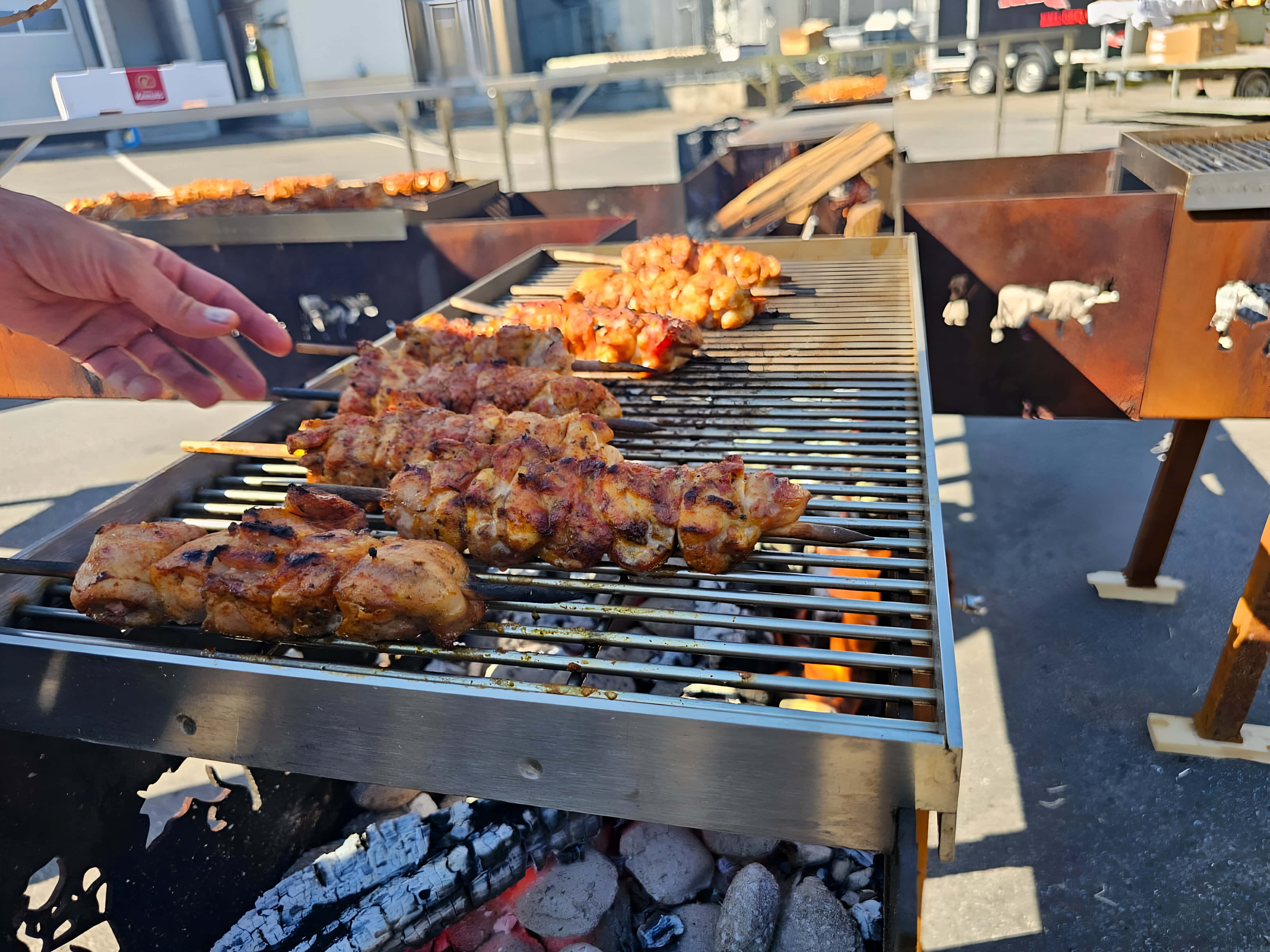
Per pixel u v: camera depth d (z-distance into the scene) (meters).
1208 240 3.37
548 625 3.44
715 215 6.02
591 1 13.77
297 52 15.38
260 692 1.45
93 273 1.74
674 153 12.97
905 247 3.91
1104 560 4.50
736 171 5.97
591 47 14.29
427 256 5.05
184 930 2.37
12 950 1.93
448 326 3.14
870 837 1.27
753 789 1.28
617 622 3.42
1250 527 4.65
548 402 2.48
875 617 2.60
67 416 7.34
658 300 3.35
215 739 1.54
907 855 1.15
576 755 1.34
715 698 2.96
